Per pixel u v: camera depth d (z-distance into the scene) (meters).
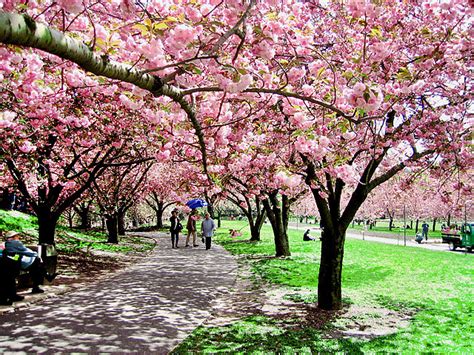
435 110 7.20
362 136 7.04
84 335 5.95
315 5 7.46
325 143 5.11
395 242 30.80
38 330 6.12
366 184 7.91
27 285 9.15
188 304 8.33
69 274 11.23
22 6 2.83
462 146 7.09
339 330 6.77
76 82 5.54
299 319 7.43
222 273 12.52
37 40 2.10
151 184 28.52
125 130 9.21
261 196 16.31
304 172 8.14
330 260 8.23
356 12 4.18
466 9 5.28
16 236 7.76
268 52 3.79
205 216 20.59
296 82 5.89
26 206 20.61
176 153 7.88
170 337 6.07
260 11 4.05
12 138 7.68
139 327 6.48
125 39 3.74
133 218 45.88
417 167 8.30
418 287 10.65
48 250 9.94
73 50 2.37
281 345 5.85
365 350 5.65
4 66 4.56
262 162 8.89
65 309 7.43
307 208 56.16
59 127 8.24
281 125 7.36
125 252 17.91
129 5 3.33
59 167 11.88
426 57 5.13
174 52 3.51
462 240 25.08
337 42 6.99
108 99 7.74
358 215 50.59
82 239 20.06
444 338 6.23
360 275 12.55
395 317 7.64
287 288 10.30
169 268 13.32
